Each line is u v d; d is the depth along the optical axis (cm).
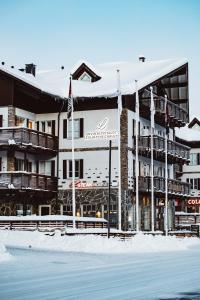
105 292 1059
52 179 4103
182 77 4803
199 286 1156
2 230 3078
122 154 3969
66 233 2920
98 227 3562
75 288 1119
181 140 6056
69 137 4156
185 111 4812
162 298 970
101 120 4050
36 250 2259
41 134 4009
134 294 1028
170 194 4472
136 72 4444
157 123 4619
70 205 4084
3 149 3947
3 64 4094
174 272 1472
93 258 1923
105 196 3978
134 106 4134
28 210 4097
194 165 6228
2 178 3828
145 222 4244
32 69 4659
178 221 5512
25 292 1054
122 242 2523
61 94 4119
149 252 2378
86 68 4481
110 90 4006
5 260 1747
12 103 3975
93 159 4056
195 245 3092
